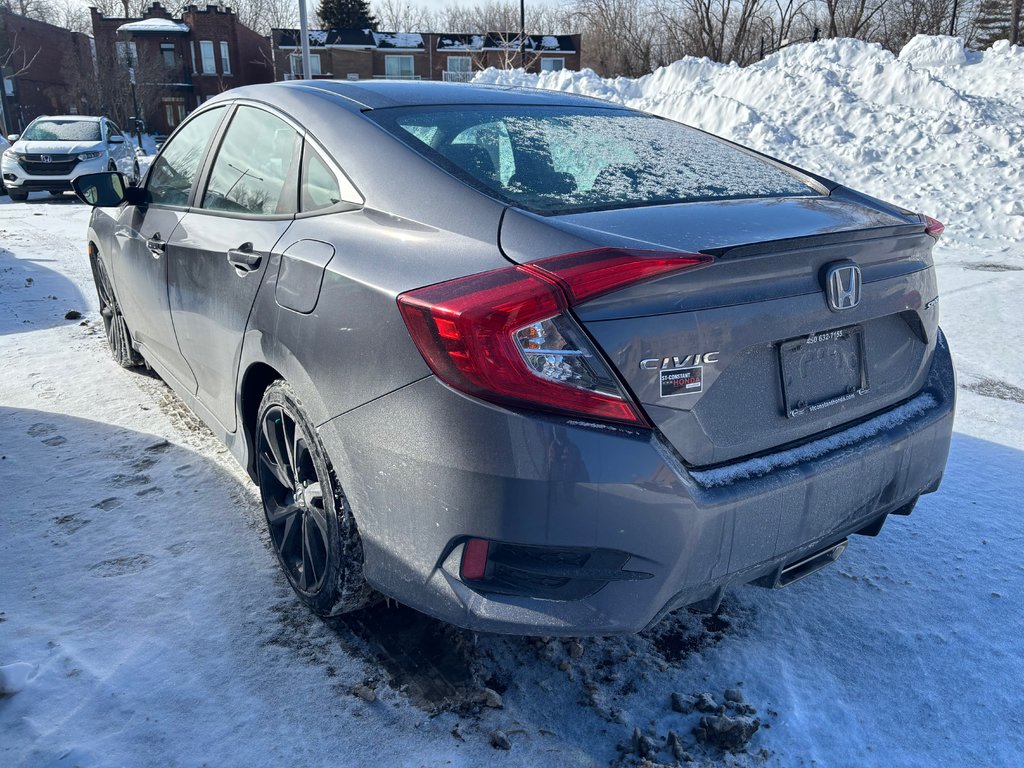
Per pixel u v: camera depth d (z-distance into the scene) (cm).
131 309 412
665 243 189
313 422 227
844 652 248
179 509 323
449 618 197
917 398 247
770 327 199
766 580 220
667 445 188
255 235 267
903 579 286
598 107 314
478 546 190
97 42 5372
